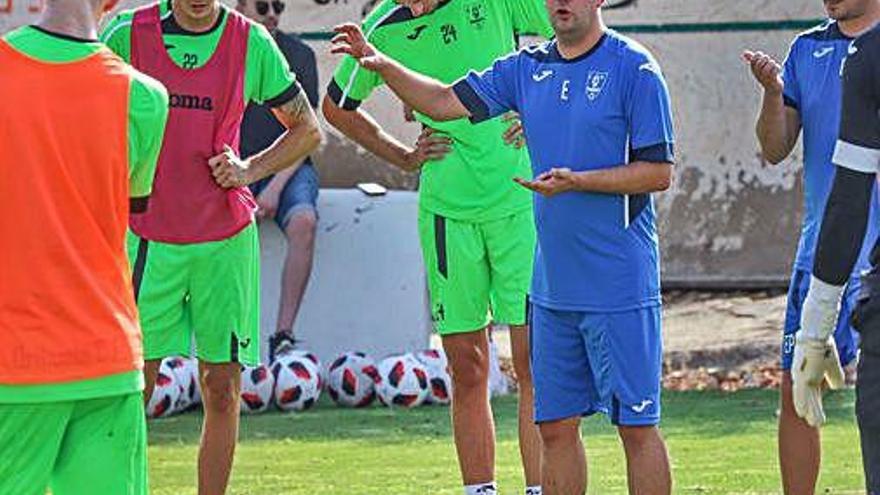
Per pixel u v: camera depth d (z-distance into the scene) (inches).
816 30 925.8
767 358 1601.9
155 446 1277.1
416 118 1017.5
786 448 938.1
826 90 911.7
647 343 838.5
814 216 916.0
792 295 925.2
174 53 933.2
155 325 942.4
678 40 1867.6
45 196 650.8
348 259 1541.6
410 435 1317.7
